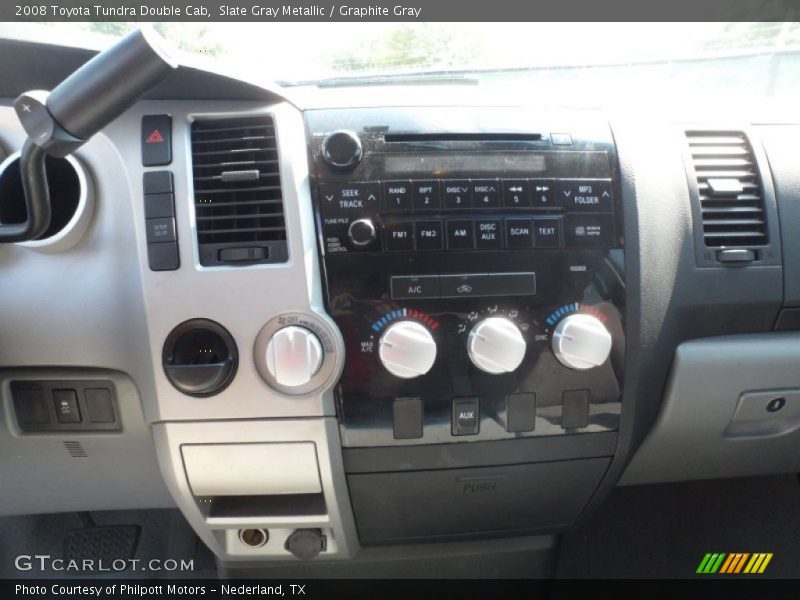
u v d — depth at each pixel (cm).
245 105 73
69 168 75
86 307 72
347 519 82
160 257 70
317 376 71
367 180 72
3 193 73
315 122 73
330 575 97
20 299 72
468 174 73
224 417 72
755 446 93
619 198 76
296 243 70
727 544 125
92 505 92
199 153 72
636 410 80
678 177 85
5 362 74
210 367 69
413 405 74
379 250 71
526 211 74
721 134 90
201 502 80
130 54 48
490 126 75
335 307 71
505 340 71
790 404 90
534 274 74
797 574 118
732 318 87
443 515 85
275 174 71
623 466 84
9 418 77
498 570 99
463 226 72
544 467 81
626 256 76
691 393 87
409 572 98
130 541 123
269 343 69
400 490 80
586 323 73
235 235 71
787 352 87
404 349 70
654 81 103
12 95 75
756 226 88
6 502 88
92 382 76
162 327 71
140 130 72
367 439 75
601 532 129
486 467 79
